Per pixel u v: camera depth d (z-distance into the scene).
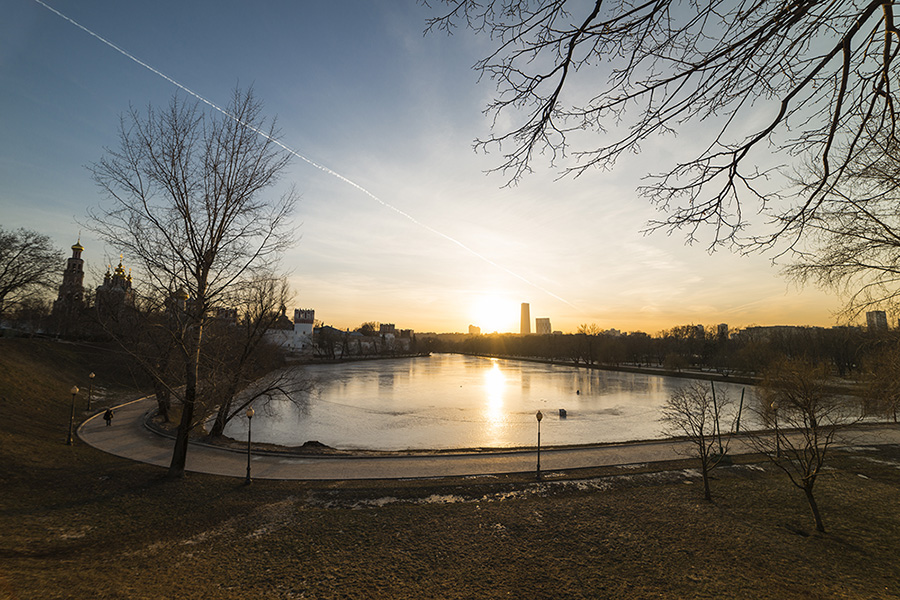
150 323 20.02
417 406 55.19
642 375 99.75
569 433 39.12
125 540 14.41
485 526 16.66
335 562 13.64
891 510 18.30
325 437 37.16
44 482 19.08
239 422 43.31
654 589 12.23
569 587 12.38
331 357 144.88
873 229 10.11
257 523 16.42
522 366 146.75
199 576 12.30
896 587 12.16
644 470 24.19
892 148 4.74
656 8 3.43
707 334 120.31
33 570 11.08
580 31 3.53
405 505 18.73
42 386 40.50
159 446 27.31
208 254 19.81
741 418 41.84
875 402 16.62
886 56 3.32
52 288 49.09
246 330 30.62
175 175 19.08
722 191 4.31
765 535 15.80
